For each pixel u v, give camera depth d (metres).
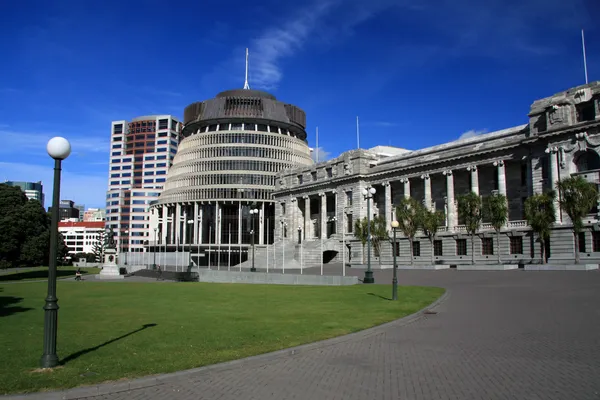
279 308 28.73
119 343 18.09
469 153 79.94
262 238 140.62
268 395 12.16
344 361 15.44
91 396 12.22
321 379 13.45
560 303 27.72
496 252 74.50
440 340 18.41
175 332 20.34
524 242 70.62
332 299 33.22
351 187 100.31
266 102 151.00
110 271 83.69
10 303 33.91
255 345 17.58
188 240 154.25
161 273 79.88
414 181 93.25
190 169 150.00
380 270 73.25
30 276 89.31
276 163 147.12
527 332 19.31
